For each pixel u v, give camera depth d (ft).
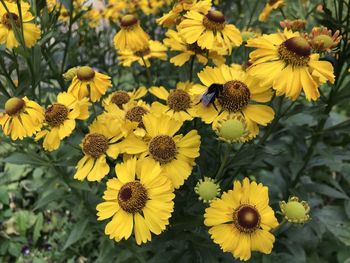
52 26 0.96
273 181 1.22
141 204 0.63
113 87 1.34
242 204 0.62
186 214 0.76
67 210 1.39
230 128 0.61
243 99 0.66
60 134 0.70
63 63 1.03
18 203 1.46
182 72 0.97
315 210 1.15
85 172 0.68
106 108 0.77
